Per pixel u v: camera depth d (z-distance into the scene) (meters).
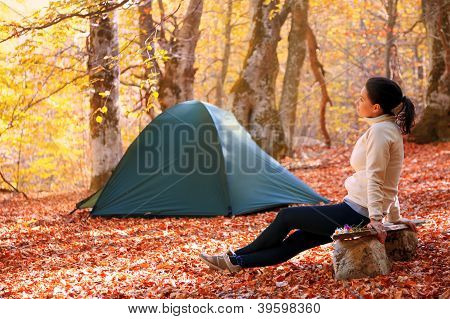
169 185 9.33
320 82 19.91
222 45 32.12
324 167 16.73
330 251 5.87
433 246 5.45
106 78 13.02
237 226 8.16
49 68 13.00
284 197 9.39
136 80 17.50
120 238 7.81
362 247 4.55
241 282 4.91
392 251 4.96
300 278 4.85
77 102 17.55
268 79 17.70
